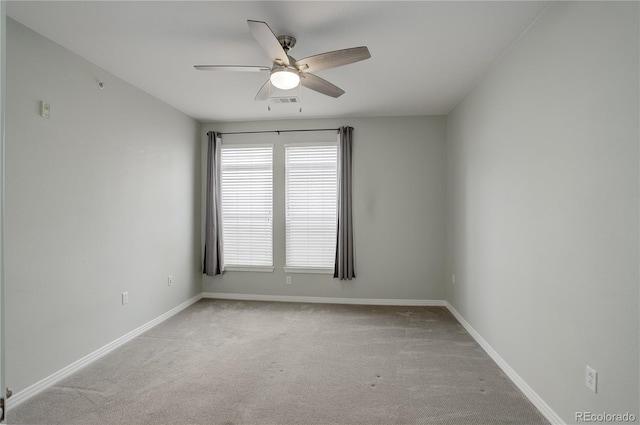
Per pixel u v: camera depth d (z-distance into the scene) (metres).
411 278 4.45
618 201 1.51
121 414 2.07
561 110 1.93
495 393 2.31
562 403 1.91
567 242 1.87
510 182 2.55
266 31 1.88
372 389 2.36
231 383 2.44
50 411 2.10
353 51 2.10
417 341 3.23
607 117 1.58
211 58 2.76
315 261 4.61
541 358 2.12
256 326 3.63
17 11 2.07
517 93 2.44
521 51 2.39
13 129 2.17
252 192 4.73
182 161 4.26
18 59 2.20
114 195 3.06
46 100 2.38
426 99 3.78
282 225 4.64
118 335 3.11
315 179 4.60
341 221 4.41
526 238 2.31
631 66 1.44
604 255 1.60
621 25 1.49
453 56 2.72
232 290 4.77
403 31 2.34
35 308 2.31
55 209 2.46
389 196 4.46
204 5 2.03
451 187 4.17
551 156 2.02
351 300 4.54
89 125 2.77
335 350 3.02
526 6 2.05
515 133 2.47
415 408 2.13
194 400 2.22
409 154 4.43
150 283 3.60
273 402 2.20
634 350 1.44
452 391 2.33
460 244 3.80
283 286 4.67
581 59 1.76
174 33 2.36
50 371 2.41
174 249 4.08
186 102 3.86
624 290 1.49
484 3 2.02
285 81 2.35
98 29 2.29
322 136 4.56
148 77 3.12
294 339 3.27
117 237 3.10
